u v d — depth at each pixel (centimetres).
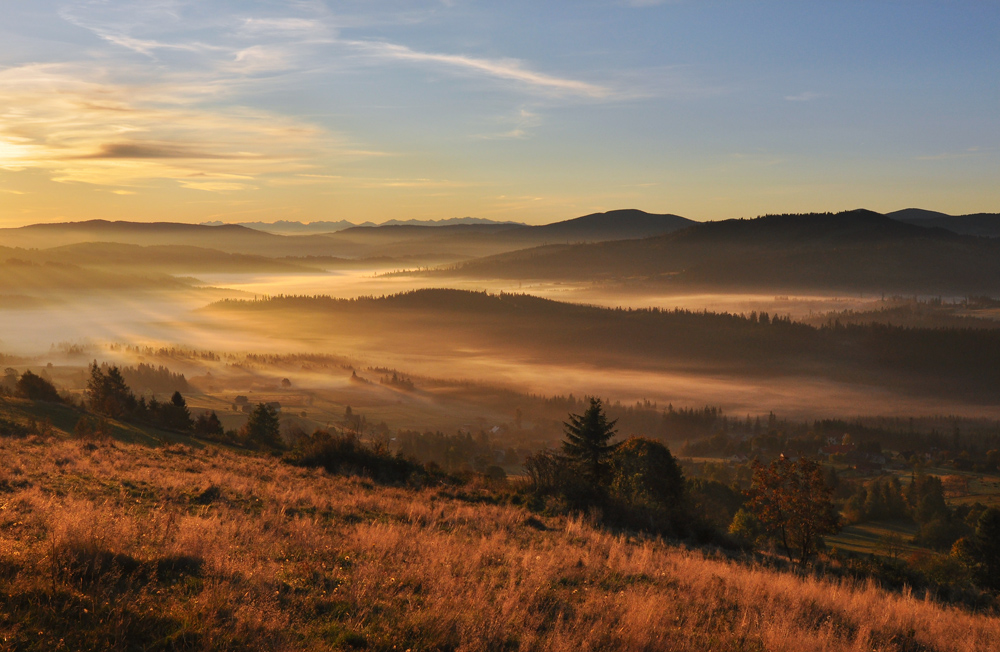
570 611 888
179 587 771
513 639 753
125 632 606
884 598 1409
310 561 988
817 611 1102
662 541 1989
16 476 1548
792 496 2439
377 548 1177
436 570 1020
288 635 672
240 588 794
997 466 16062
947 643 1033
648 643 786
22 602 643
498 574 1080
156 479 1767
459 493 2480
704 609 1012
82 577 717
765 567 1894
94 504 1315
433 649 697
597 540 1684
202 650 607
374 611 793
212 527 1124
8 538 875
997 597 1981
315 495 1875
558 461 2739
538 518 2028
